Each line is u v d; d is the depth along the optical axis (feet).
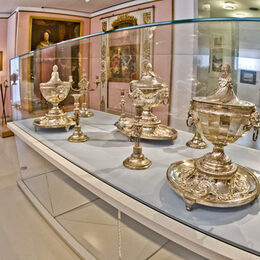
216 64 3.87
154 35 3.76
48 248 4.31
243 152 3.57
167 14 10.02
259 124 2.22
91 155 3.58
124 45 4.46
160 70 4.57
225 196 2.15
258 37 2.93
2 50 15.89
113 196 2.48
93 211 3.34
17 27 13.96
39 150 4.16
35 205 5.56
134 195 2.44
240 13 7.87
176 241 1.97
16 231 4.78
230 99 2.39
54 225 4.74
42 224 5.00
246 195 2.19
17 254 4.18
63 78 5.17
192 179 2.41
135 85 3.95
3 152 9.48
